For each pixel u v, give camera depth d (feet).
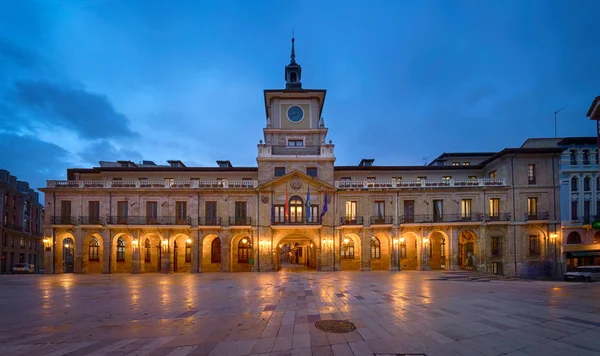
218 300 50.96
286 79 146.10
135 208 121.49
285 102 136.98
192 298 53.36
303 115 136.26
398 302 47.09
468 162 147.43
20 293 61.98
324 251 122.83
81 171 130.31
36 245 204.03
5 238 165.68
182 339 28.99
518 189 124.06
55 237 119.55
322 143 132.16
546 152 123.44
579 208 124.57
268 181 124.67
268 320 35.96
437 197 125.59
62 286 74.49
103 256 119.44
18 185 191.21
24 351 26.11
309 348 26.23
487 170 137.08
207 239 126.41
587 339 28.25
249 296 55.06
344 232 125.59
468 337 28.91
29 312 42.45
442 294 55.47
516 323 33.68
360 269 122.93
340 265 122.83
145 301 50.67
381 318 36.40
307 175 123.65
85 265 119.75
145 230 121.49
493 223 121.08
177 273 118.93
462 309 41.24
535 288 64.59
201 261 120.88
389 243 124.77
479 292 58.03
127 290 65.67
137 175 131.85
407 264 128.77
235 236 124.26
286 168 127.34
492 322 34.17
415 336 29.32
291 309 42.39
